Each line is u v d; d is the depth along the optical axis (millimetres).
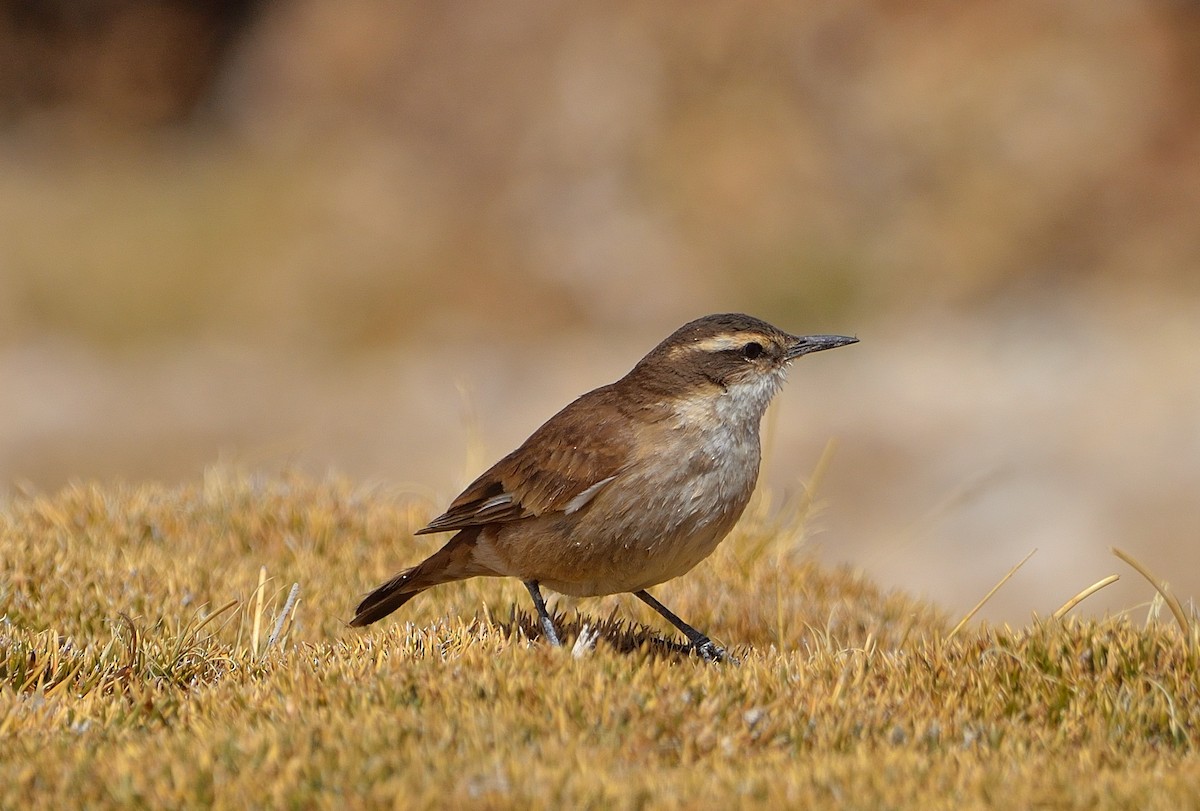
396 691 11469
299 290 57625
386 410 49719
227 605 14391
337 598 16734
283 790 9422
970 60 59812
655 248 59281
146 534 18625
